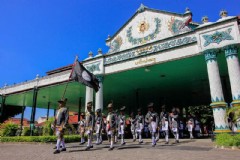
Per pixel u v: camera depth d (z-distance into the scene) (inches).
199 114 1092.5
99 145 434.6
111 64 653.3
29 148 406.3
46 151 343.6
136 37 623.2
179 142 462.6
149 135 783.1
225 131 414.0
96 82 493.4
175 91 946.7
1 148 413.7
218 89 447.5
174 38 546.3
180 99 1113.4
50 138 523.8
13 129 698.8
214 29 478.0
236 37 449.7
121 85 834.8
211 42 475.5
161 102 1162.0
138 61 601.0
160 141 509.7
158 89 914.1
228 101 729.0
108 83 797.9
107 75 676.7
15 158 260.7
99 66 666.8
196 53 504.1
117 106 1320.1
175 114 466.0
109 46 678.5
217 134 405.7
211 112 1079.6
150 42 583.5
